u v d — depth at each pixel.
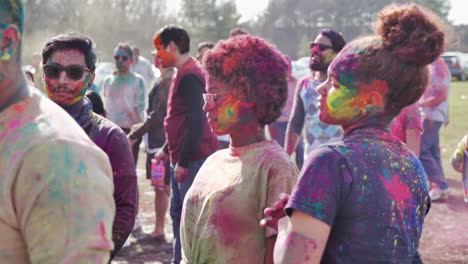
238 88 2.16
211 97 2.22
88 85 2.45
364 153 1.63
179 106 4.17
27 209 1.22
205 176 2.22
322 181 1.58
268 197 2.04
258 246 2.07
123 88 6.67
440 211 6.26
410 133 3.81
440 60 6.55
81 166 1.26
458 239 5.32
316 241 1.56
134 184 2.36
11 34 1.28
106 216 1.29
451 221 5.88
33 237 1.22
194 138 3.96
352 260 1.59
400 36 1.63
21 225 1.24
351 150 1.63
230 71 2.15
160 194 5.45
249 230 2.07
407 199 1.65
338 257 1.61
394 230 1.61
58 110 1.35
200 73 4.08
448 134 11.94
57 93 2.38
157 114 5.39
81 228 1.22
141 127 5.46
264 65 2.16
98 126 2.40
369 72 1.64
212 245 2.11
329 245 1.63
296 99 4.77
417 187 1.70
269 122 2.20
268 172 2.06
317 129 4.52
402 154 1.70
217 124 2.21
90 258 1.23
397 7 1.68
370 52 1.65
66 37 2.42
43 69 2.42
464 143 3.98
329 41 4.40
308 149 4.60
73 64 2.38
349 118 1.71
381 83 1.65
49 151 1.24
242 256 2.08
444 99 6.57
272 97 2.17
